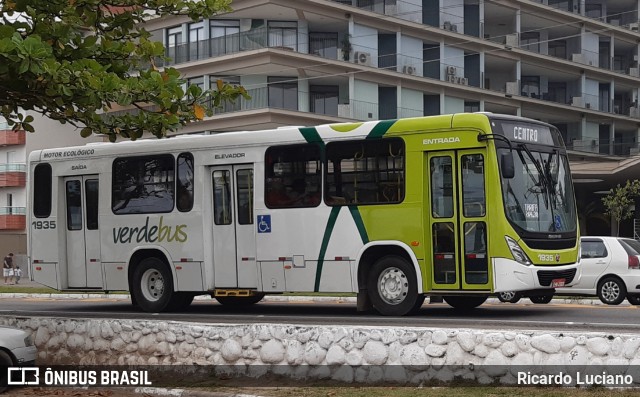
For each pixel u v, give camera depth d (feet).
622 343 29.73
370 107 162.91
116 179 62.34
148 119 39.55
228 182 57.57
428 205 50.39
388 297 51.44
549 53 202.80
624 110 216.33
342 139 53.26
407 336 33.55
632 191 163.94
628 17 212.43
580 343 30.48
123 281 61.67
